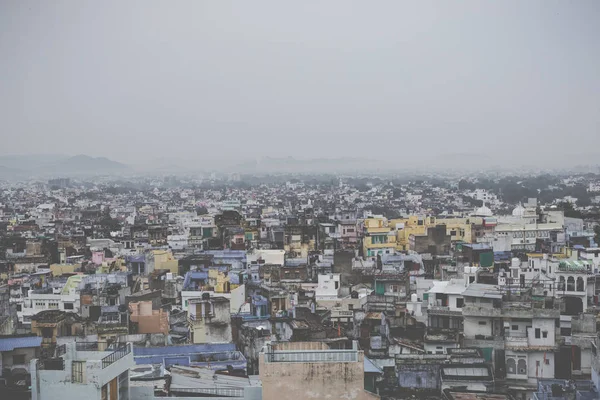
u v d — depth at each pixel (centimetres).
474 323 8862
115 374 5588
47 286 13712
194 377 7044
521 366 8356
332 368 5628
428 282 12850
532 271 11506
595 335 8544
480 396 6900
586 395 6525
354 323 9944
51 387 5366
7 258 19488
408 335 9588
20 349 7838
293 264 16225
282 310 11138
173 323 10625
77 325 9244
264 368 5628
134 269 15825
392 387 7362
